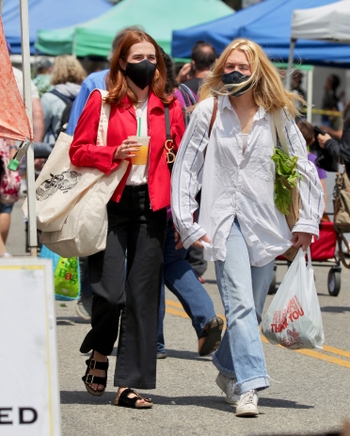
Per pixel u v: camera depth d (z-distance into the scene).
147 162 11.52
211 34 31.55
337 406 12.12
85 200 11.33
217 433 10.77
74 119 14.98
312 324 11.76
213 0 43.50
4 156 18.27
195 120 11.47
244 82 11.09
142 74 11.43
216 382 12.33
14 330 7.56
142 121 11.66
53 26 44.12
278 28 31.14
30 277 7.60
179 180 11.49
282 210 11.63
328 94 46.94
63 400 12.25
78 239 11.24
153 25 40.56
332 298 21.67
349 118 19.59
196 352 15.53
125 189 11.53
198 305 13.59
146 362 11.68
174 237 13.71
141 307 11.62
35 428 7.53
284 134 11.55
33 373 7.55
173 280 13.79
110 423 11.17
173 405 12.09
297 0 32.28
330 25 25.19
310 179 11.66
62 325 17.59
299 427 11.05
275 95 11.34
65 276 17.05
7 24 43.59
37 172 20.42
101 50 39.19
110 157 11.28
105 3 47.41
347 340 16.62
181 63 39.00
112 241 11.52
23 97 10.26
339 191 19.86
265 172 11.47
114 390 12.90
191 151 11.49
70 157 11.59
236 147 11.36
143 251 11.59
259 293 11.91
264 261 11.60
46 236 11.58
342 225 19.84
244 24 31.45
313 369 14.34
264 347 15.97
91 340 11.79
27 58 10.23
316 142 23.33
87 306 17.84
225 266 11.40
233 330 11.25
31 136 9.68
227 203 11.45
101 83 14.83
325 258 22.06
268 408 11.96
